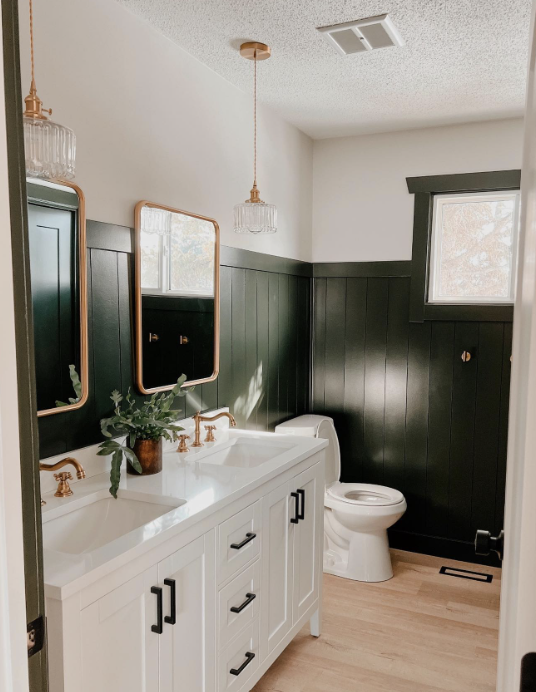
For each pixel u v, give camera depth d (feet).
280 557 7.37
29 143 4.82
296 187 11.55
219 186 8.93
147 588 4.88
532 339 1.95
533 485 1.85
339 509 10.32
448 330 11.28
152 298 7.45
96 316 6.64
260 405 10.43
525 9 6.62
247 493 6.38
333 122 10.99
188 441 8.28
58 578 4.10
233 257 9.34
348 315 12.11
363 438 12.12
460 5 6.56
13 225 2.39
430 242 11.55
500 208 11.11
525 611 1.90
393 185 11.59
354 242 12.01
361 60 8.12
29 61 5.63
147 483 6.35
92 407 6.62
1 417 2.14
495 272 11.22
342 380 12.23
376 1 6.49
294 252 11.58
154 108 7.43
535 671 1.70
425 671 7.84
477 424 11.17
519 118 10.56
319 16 6.89
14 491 2.21
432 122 10.91
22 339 2.46
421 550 11.72
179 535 5.24
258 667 6.90
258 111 9.98
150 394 7.55
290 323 11.52
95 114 6.50
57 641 4.05
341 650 8.34
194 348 8.34
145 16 7.05
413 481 11.75
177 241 7.89
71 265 6.13
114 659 4.55
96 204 6.59
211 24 7.20
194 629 5.58
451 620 9.16
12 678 2.22
